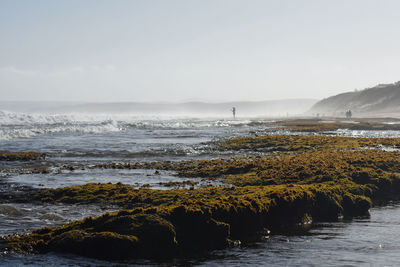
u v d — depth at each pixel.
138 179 27.73
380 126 110.94
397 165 31.11
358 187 24.31
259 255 14.81
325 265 13.76
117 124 144.75
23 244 13.95
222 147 52.06
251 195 19.47
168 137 76.12
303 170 28.11
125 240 14.00
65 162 38.00
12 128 103.88
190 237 15.46
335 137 61.62
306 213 20.34
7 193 22.67
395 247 15.88
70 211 19.08
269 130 99.19
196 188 23.92
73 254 13.91
